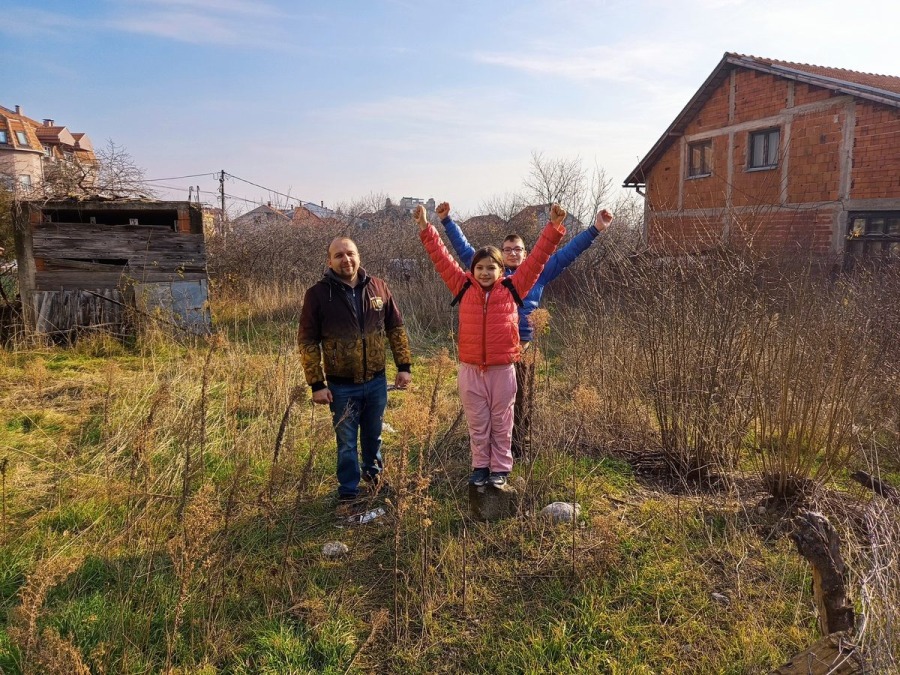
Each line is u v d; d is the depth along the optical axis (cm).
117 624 263
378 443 412
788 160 1409
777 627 268
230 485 412
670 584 300
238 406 537
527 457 434
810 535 228
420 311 1095
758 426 426
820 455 386
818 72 1463
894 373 414
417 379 720
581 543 340
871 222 1266
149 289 941
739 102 1522
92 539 347
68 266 924
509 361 369
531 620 281
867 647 199
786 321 396
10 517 375
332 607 289
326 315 380
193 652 257
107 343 872
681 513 370
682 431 431
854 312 406
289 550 341
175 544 302
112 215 1091
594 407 454
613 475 430
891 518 254
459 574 315
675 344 432
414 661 256
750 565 315
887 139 1218
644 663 251
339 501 396
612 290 585
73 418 555
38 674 219
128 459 451
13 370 738
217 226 1462
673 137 1725
